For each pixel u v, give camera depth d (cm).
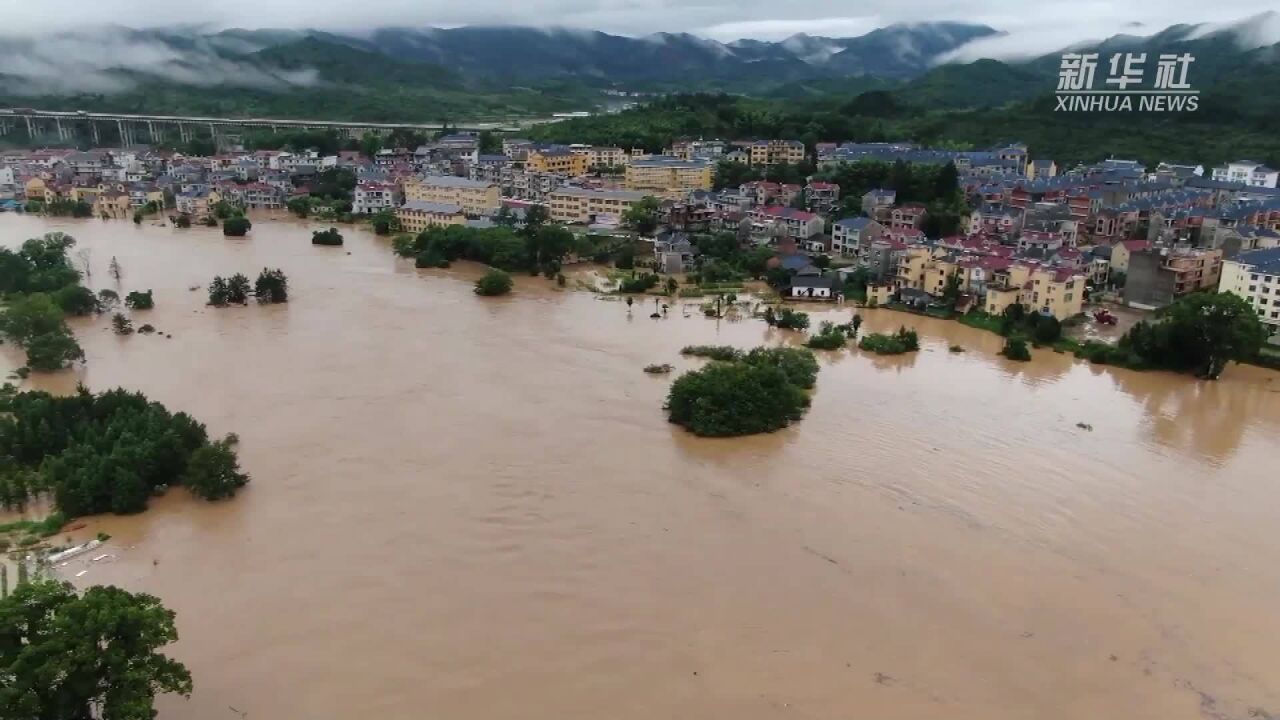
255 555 8681
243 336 15662
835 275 19338
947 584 8356
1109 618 7906
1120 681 7131
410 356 14600
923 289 18612
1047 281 16550
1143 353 14675
